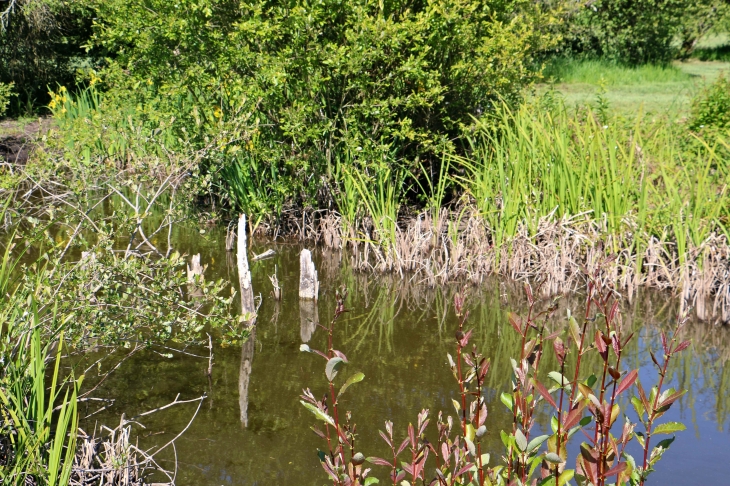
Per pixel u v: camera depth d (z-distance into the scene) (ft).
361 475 9.18
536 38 40.50
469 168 34.83
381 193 30.78
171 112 33.01
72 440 11.51
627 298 26.12
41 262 27.45
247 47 30.96
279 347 21.54
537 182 30.30
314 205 33.81
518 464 8.84
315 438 16.30
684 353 21.57
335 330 23.16
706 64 87.66
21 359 13.37
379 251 29.94
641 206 27.04
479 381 9.00
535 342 8.70
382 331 23.15
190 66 32.35
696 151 33.63
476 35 33.91
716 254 25.57
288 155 33.81
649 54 81.05
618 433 16.49
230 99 31.99
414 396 18.38
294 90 32.01
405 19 31.14
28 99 59.52
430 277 27.84
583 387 7.71
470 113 35.19
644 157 29.71
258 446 15.92
